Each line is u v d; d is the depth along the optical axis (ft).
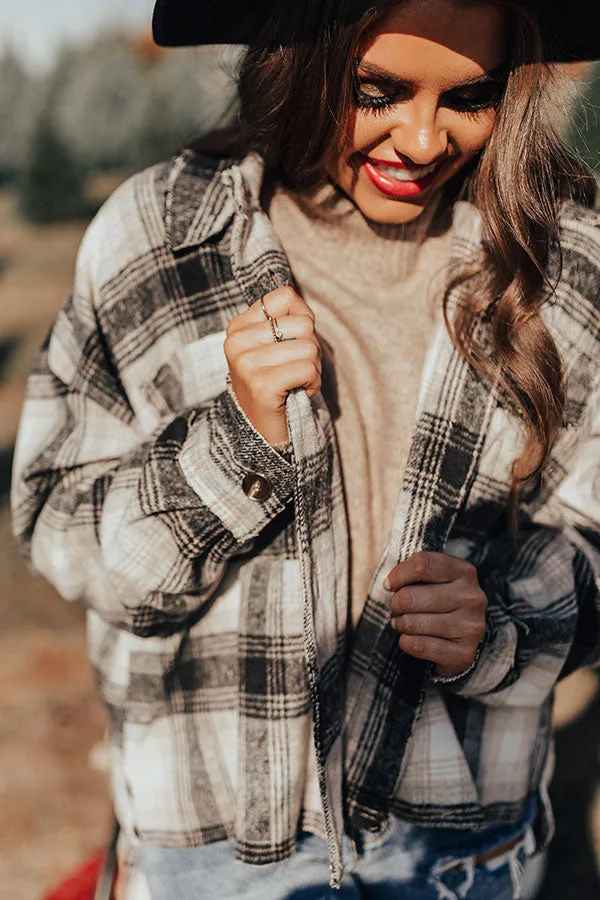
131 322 4.12
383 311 4.16
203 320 4.03
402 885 4.24
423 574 3.72
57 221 54.70
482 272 3.98
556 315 4.05
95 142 64.23
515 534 4.12
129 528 3.74
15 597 14.48
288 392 3.44
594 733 10.36
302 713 3.98
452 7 3.34
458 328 3.96
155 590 3.79
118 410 4.25
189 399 4.00
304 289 4.17
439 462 3.95
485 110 3.66
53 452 4.25
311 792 4.11
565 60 4.03
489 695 4.11
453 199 4.25
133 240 4.11
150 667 4.16
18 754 10.74
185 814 4.19
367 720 4.05
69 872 8.89
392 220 3.97
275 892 4.13
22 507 4.33
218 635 4.16
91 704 11.82
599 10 3.83
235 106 4.56
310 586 3.64
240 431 3.52
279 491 3.60
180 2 3.96
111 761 4.51
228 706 4.18
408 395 4.10
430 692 4.16
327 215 4.14
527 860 4.57
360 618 4.07
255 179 4.08
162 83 59.67
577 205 4.21
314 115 3.78
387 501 4.13
